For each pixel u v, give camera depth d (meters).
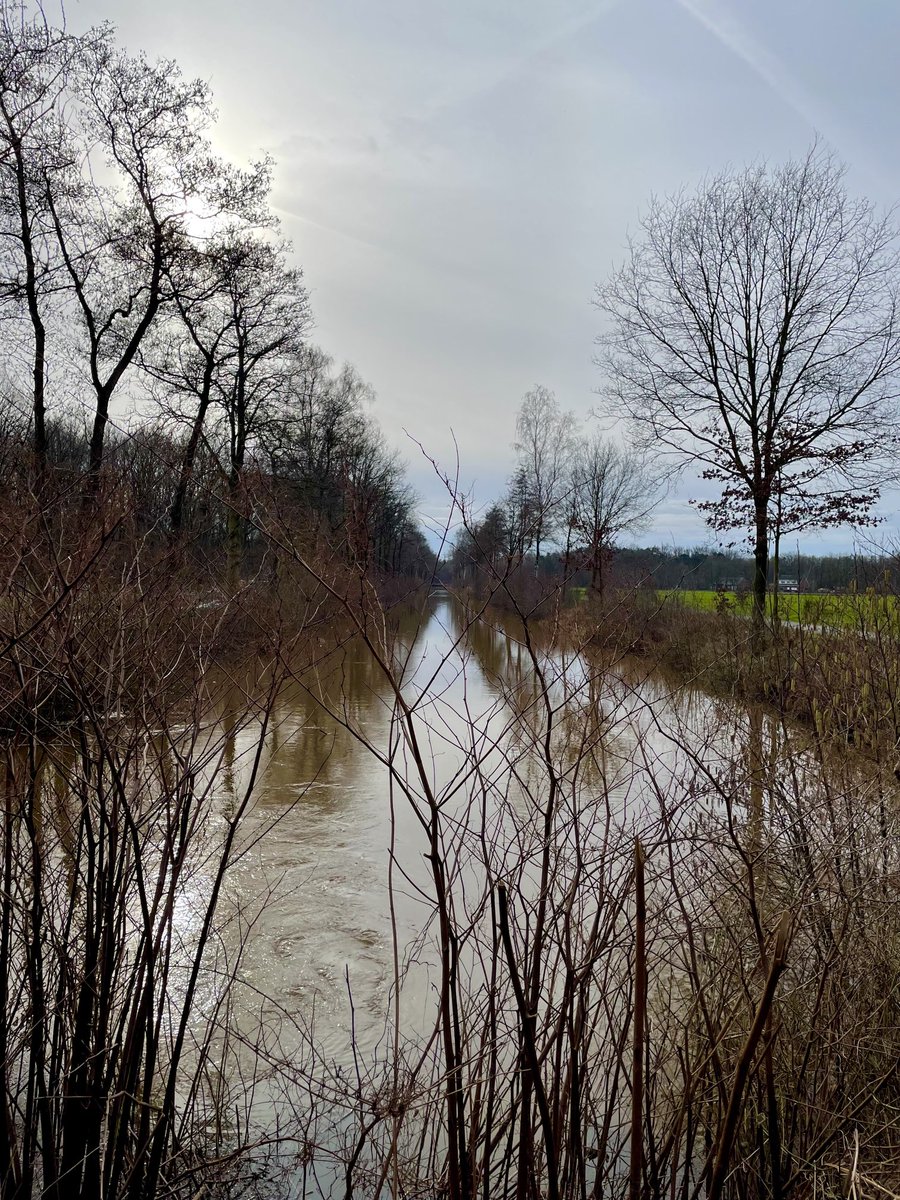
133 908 3.62
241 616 2.76
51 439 12.70
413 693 11.73
